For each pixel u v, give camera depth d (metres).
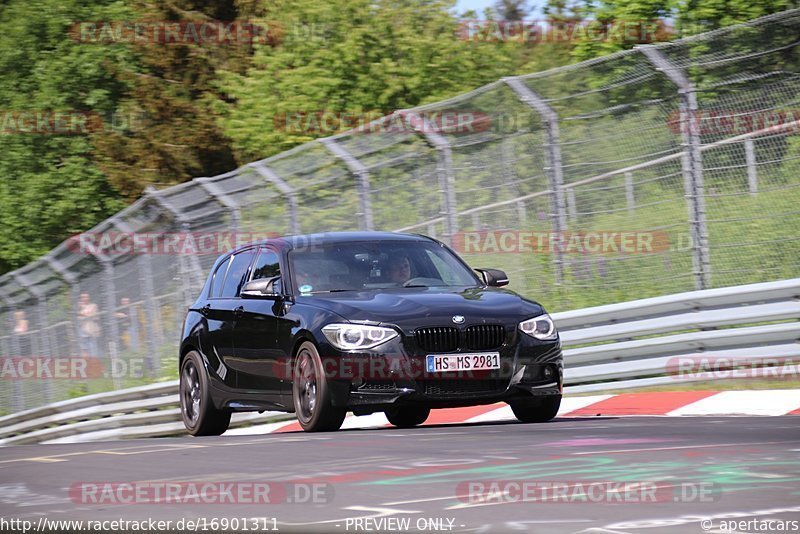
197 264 57.28
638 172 45.72
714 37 43.16
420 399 30.45
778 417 28.50
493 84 48.31
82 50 120.62
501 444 23.70
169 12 126.44
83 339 68.12
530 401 32.81
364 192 51.16
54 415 64.94
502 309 31.84
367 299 32.31
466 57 91.25
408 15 91.69
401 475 19.12
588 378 41.81
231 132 96.44
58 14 120.62
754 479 16.81
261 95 95.00
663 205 45.12
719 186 43.72
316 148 52.66
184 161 122.50
